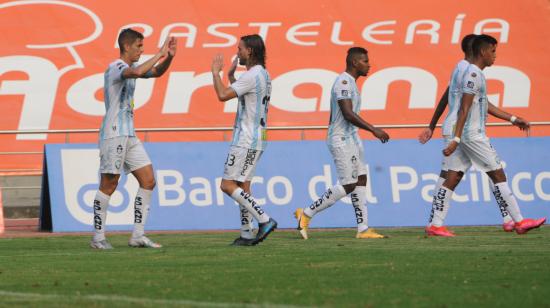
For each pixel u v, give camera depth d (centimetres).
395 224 3994
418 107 6203
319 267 2138
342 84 3119
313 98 6225
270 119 6125
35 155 5797
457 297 1614
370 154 4066
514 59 6431
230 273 2036
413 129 6072
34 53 6328
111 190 2848
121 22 6500
